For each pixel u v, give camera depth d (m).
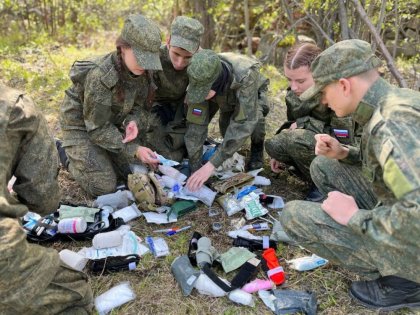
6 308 1.88
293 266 2.67
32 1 7.53
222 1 6.09
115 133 3.11
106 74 2.89
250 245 2.80
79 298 2.10
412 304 2.33
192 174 3.19
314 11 4.68
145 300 2.46
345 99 2.01
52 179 2.19
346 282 2.57
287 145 3.26
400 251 1.90
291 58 2.83
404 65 5.93
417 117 1.77
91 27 7.88
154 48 2.75
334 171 2.67
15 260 1.77
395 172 1.72
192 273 2.50
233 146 3.06
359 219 1.99
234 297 2.43
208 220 3.09
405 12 5.16
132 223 3.05
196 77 2.75
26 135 2.04
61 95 4.96
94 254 2.67
